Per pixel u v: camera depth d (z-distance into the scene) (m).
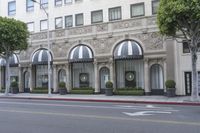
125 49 31.50
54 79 37.34
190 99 24.20
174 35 24.61
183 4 21.64
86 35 35.12
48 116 14.73
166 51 30.08
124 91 32.06
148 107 19.50
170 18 22.41
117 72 33.81
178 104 22.70
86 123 12.34
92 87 35.03
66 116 14.62
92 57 34.44
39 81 39.59
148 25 31.17
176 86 29.39
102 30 34.00
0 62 41.50
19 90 40.41
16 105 21.41
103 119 13.42
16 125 12.05
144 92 31.33
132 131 10.42
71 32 36.31
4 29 33.66
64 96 31.84
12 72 42.00
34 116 14.80
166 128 10.90
